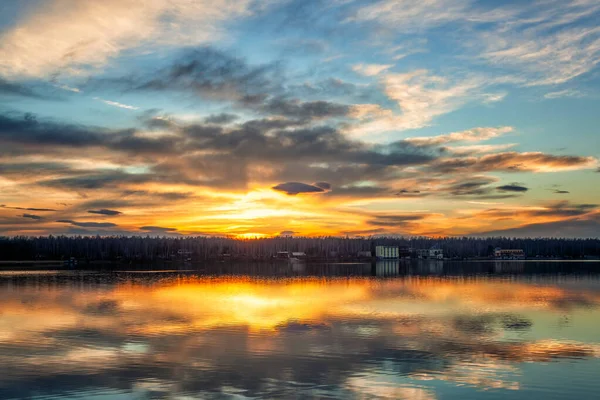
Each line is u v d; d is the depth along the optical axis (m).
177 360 33.84
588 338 41.31
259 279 123.25
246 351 36.56
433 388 27.95
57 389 27.72
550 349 37.19
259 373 30.75
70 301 69.00
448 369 31.70
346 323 49.19
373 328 46.31
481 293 81.06
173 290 88.38
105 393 27.08
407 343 39.28
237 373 30.78
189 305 64.44
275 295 79.12
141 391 27.36
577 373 30.78
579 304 64.62
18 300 70.19
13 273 149.88
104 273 150.75
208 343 39.34
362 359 34.22
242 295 79.00
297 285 101.50
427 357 34.66
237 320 51.31
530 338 41.31
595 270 167.50
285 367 32.03
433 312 57.03
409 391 27.44
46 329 45.81
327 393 27.12
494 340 40.53
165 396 26.58
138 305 64.62
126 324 48.78
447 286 97.06
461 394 26.98
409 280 117.00
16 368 31.86
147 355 35.31
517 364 32.91
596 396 26.73
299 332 44.09
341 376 30.14
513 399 26.27
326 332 44.12
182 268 193.50
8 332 44.28
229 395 26.80
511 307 61.66
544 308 60.47
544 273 147.25
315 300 70.75
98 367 32.09
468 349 37.19
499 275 137.75
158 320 51.34
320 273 155.00
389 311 58.09
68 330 45.25
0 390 27.55
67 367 32.06
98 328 46.34
